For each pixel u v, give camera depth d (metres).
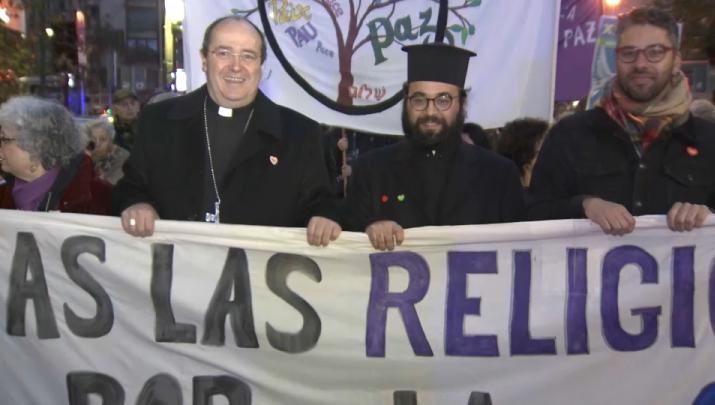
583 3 5.70
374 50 4.38
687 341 3.07
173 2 12.26
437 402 3.12
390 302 3.10
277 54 4.41
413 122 3.10
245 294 3.10
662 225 2.98
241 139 3.11
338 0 4.38
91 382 3.11
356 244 3.07
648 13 2.96
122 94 7.34
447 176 3.15
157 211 3.16
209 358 3.11
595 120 3.15
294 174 3.12
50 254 3.09
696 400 3.07
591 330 3.08
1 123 3.24
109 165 6.23
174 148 3.12
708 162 3.02
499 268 3.08
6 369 3.12
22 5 9.30
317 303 3.10
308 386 3.13
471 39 4.39
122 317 3.10
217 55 3.01
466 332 3.09
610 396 3.09
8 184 3.52
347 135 6.78
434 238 3.04
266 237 3.05
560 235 3.05
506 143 5.12
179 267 3.09
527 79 4.41
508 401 3.09
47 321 3.10
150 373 3.11
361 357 3.11
